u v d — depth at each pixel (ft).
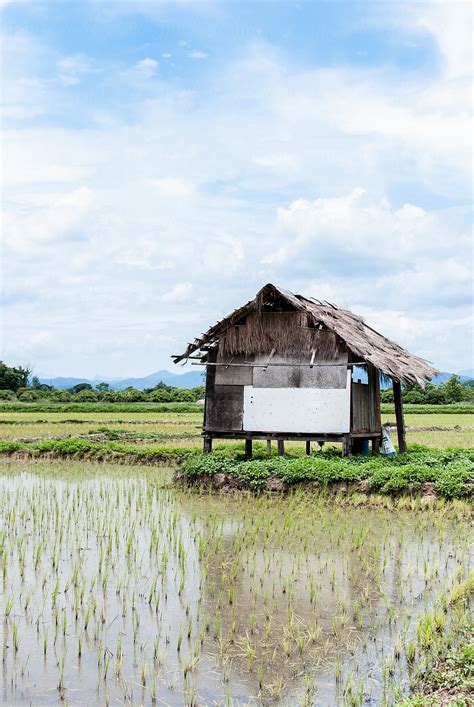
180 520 50.06
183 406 202.69
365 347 65.77
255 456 73.82
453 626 27.96
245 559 39.50
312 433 67.72
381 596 32.99
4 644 27.43
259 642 27.76
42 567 37.73
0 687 24.04
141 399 247.29
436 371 82.84
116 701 23.09
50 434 113.09
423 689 23.17
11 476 75.51
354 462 64.18
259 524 48.70
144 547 42.06
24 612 30.94
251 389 69.82
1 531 45.93
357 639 27.96
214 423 70.85
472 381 345.10
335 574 36.65
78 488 64.54
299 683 24.35
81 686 24.16
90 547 41.93
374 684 24.04
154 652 26.81
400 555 38.99
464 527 47.91
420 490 55.77
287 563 38.81
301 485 59.88
